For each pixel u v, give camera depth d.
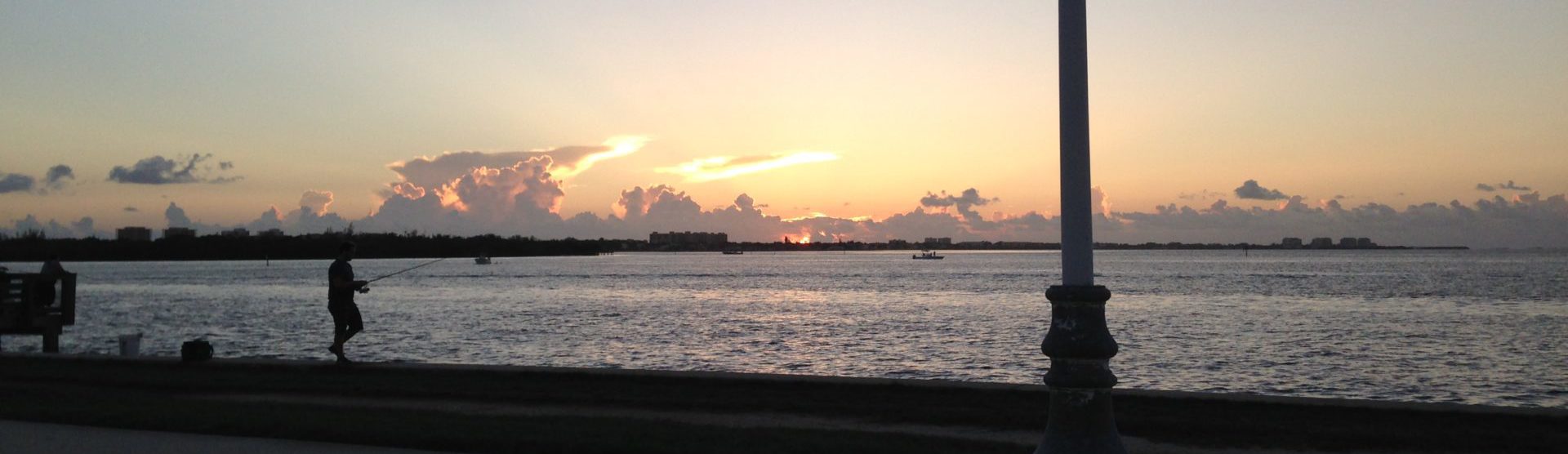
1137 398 11.61
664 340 38.91
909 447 9.19
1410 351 33.25
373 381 13.93
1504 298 68.56
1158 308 58.16
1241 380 26.23
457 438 9.53
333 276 15.14
